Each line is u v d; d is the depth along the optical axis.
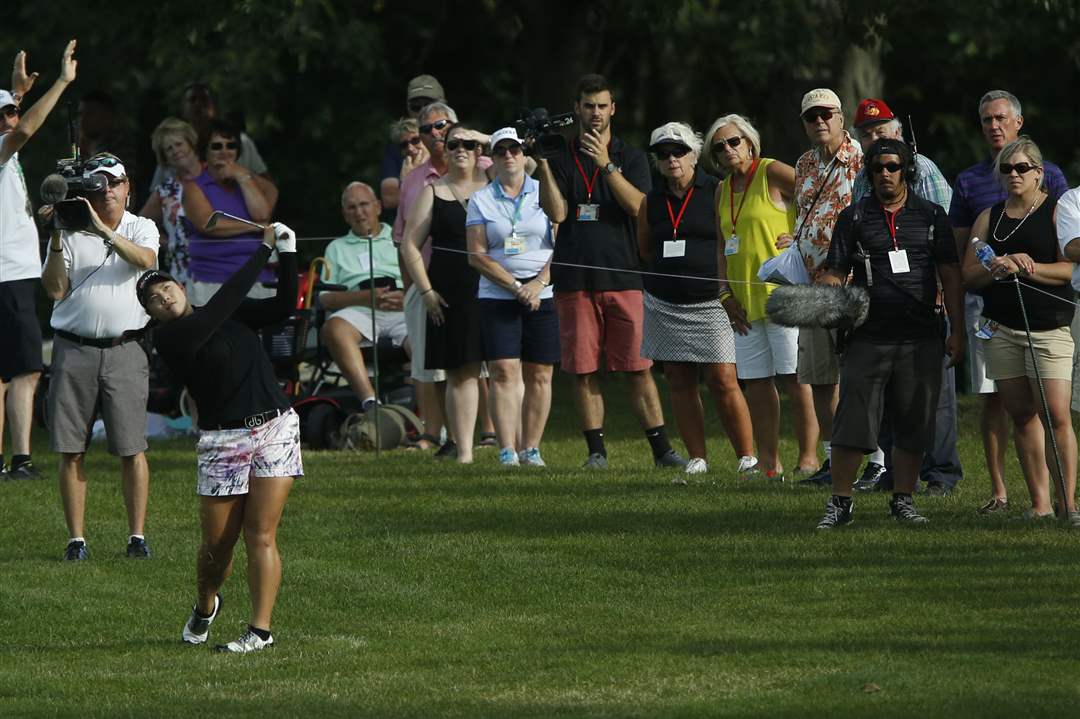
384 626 29.62
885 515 36.97
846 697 23.95
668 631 28.30
